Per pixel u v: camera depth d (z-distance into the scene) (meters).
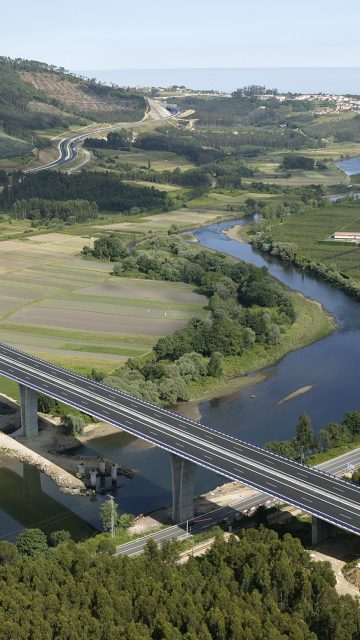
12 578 198.62
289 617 180.25
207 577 199.75
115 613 185.25
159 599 187.25
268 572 194.75
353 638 175.12
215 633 177.88
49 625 179.00
